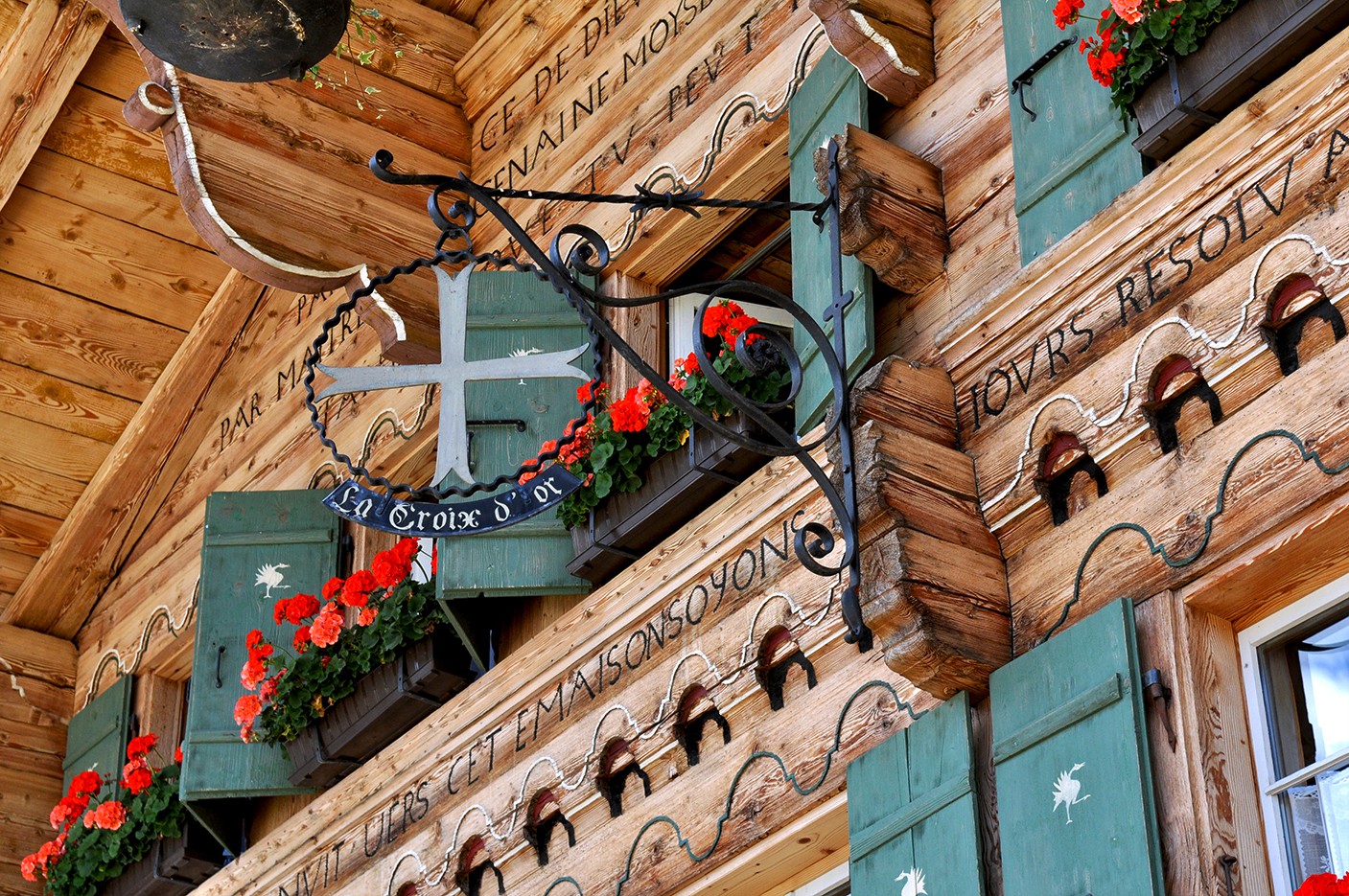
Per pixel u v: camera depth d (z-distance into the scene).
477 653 8.38
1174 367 5.55
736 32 8.26
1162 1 5.70
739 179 8.09
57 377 11.94
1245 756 5.12
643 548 7.71
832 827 6.29
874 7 7.00
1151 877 4.92
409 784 8.50
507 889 7.71
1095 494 5.72
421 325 8.93
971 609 5.77
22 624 12.39
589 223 8.87
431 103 9.95
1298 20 5.38
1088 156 6.08
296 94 9.38
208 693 9.52
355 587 8.72
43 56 10.49
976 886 5.39
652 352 8.47
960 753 5.63
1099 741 5.20
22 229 11.42
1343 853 4.88
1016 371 6.05
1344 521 4.98
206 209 8.83
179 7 6.55
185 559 11.54
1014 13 6.61
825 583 6.55
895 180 6.70
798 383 5.93
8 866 11.58
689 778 6.92
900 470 5.94
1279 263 5.27
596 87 9.19
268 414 11.25
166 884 10.02
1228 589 5.23
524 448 8.23
